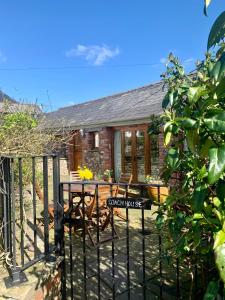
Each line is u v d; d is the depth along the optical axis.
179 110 1.96
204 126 1.19
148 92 12.84
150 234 4.85
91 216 4.66
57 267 2.77
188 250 1.76
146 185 2.54
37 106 5.75
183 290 2.96
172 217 1.84
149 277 3.34
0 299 2.13
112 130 12.22
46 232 2.75
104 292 3.09
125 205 2.56
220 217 1.23
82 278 3.39
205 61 2.20
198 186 1.37
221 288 1.42
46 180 2.72
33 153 4.01
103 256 4.01
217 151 1.10
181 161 1.70
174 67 2.72
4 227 2.67
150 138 10.55
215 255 1.12
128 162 11.59
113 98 15.37
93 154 12.94
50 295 2.60
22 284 2.32
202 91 1.27
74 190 5.46
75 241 4.62
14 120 4.64
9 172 2.47
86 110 15.74
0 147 3.66
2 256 2.67
